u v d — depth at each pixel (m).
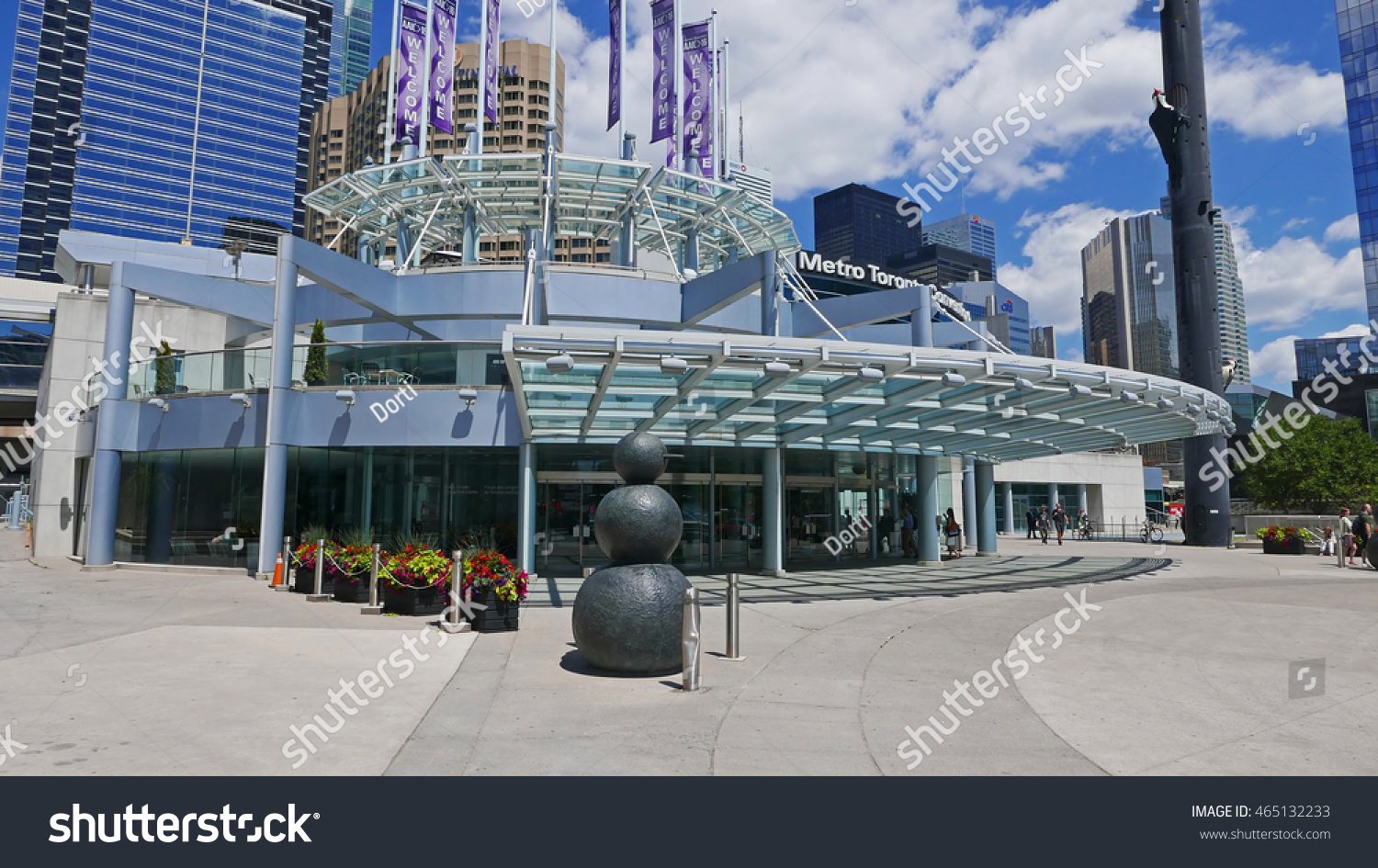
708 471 20.97
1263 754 5.62
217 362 20.11
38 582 17.17
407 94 28.12
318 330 20.50
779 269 21.98
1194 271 34.88
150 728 6.09
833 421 16.92
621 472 8.96
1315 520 33.03
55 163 159.12
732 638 8.87
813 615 12.10
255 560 18.98
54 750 5.57
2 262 155.50
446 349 19.17
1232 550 29.55
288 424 18.62
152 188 166.12
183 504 20.20
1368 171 71.38
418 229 30.95
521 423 17.27
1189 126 35.06
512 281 23.27
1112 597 14.38
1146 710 6.73
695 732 6.05
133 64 165.62
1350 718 6.51
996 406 15.77
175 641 9.89
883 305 24.00
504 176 26.73
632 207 28.97
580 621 8.15
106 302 27.86
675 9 30.33
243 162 174.75
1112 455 52.75
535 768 5.27
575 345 10.98
